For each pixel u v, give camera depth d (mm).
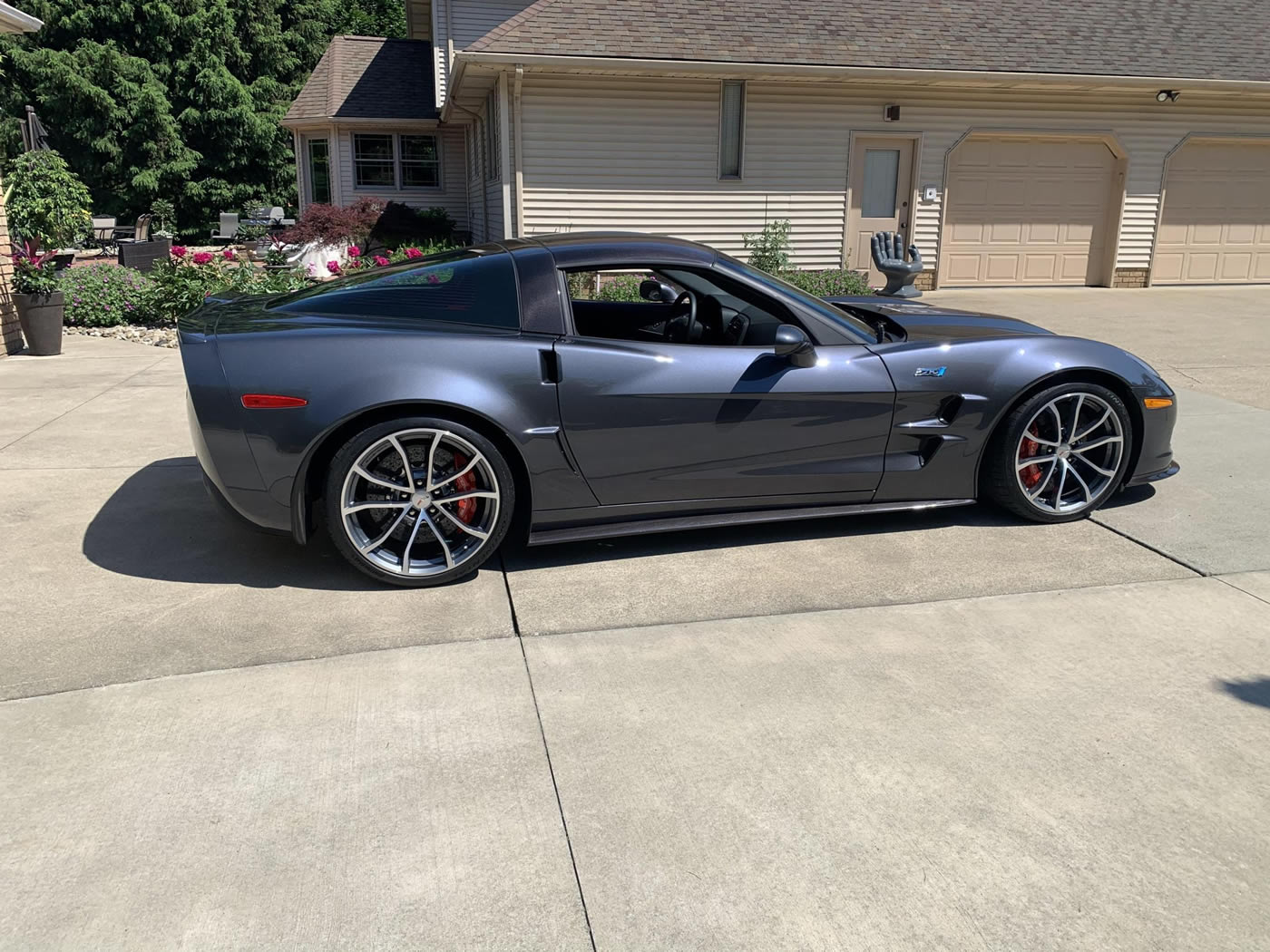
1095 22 14000
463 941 1859
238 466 3303
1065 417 4105
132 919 1902
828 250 13500
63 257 13234
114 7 25516
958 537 4047
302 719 2621
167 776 2361
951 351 3936
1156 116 13789
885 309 4777
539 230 12516
